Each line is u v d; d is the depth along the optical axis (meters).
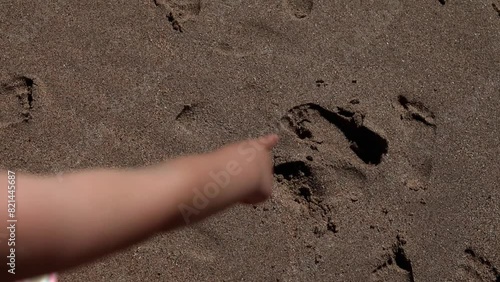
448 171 2.34
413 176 2.31
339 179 2.27
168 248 2.13
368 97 2.38
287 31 2.43
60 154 2.20
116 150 2.23
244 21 2.42
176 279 2.12
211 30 2.40
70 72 2.29
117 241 0.73
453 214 2.30
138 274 2.10
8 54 2.29
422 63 2.45
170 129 2.27
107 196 0.73
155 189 0.77
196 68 2.35
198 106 2.31
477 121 2.42
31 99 2.25
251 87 2.35
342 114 2.35
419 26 2.50
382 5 2.50
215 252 2.15
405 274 2.22
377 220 2.25
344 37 2.45
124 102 2.28
